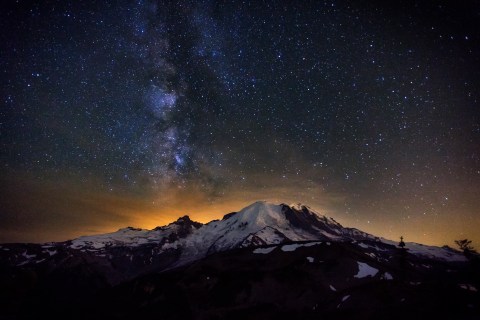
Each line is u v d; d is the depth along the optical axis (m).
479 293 61.59
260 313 70.75
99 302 103.88
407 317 55.06
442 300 59.03
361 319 58.44
